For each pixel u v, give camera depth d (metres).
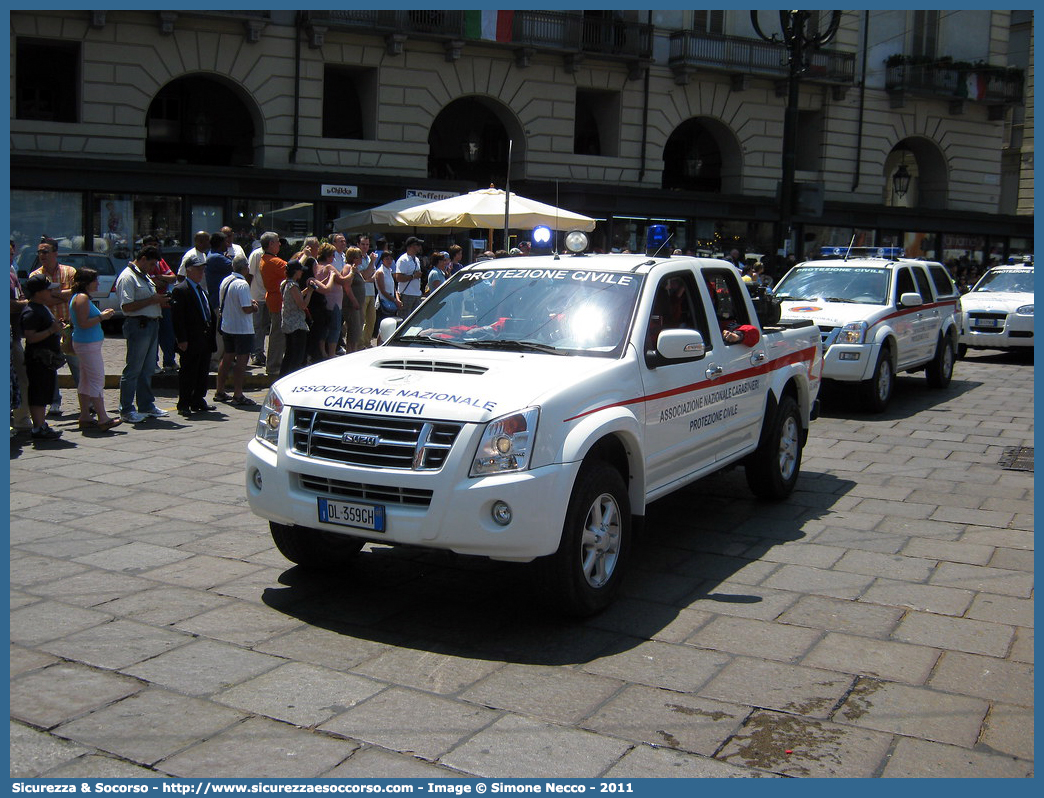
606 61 27.88
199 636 4.89
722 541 6.75
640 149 28.75
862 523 7.25
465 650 4.79
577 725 4.03
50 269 11.06
